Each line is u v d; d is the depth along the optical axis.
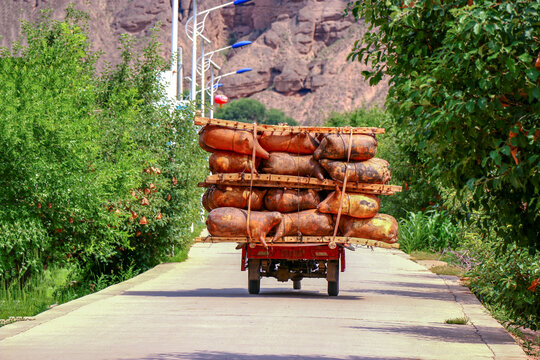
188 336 15.98
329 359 13.51
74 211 27.08
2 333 16.45
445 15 12.34
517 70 10.59
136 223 35.91
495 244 25.00
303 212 24.73
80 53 33.69
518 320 23.38
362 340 15.95
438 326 19.08
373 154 24.62
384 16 13.50
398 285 31.69
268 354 13.84
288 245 24.92
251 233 24.20
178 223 41.16
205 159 44.19
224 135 24.27
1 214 24.67
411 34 13.16
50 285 30.81
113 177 29.36
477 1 11.02
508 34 10.48
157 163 38.84
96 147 28.33
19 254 26.11
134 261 40.66
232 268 38.81
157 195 37.47
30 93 26.42
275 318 19.30
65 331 16.75
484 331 18.12
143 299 24.31
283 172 24.66
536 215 13.42
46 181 25.33
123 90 38.72
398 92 13.05
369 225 24.75
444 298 26.91
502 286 22.52
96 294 26.28
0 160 24.88
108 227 29.61
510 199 13.58
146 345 14.73
